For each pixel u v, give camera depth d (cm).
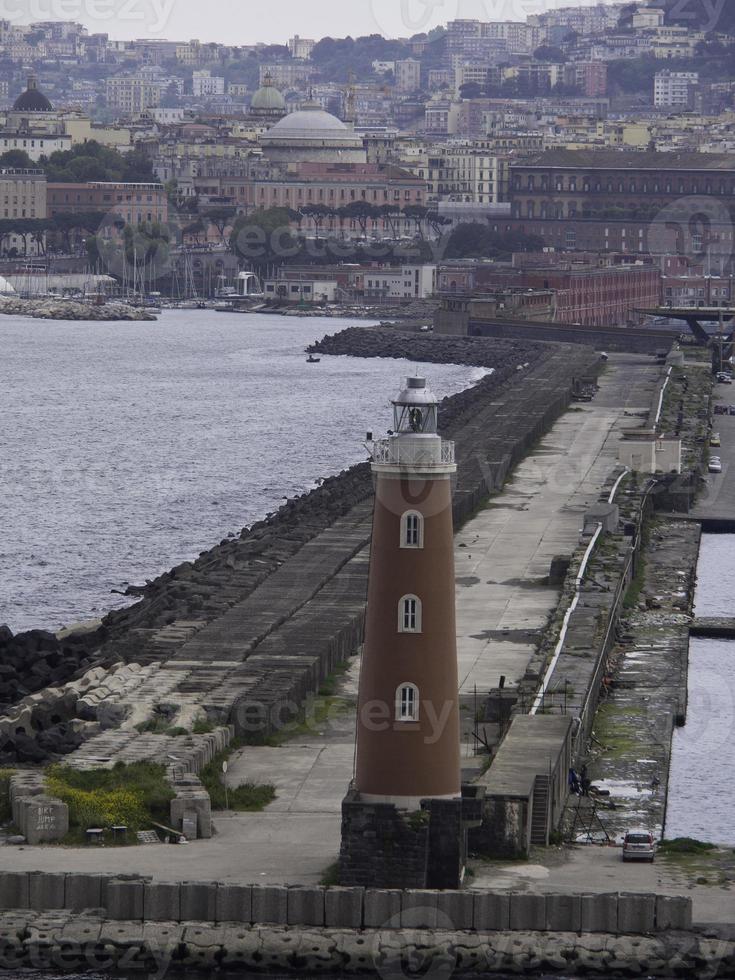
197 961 14812
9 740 18562
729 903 15388
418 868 15400
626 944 14800
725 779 19812
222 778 18088
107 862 15762
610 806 18425
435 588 15600
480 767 17500
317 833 16700
